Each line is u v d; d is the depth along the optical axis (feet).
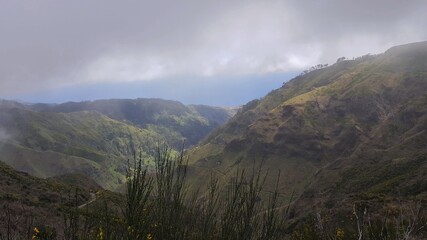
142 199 14.24
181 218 14.29
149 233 13.78
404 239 15.51
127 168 14.43
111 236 13.08
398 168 292.81
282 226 13.92
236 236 13.70
